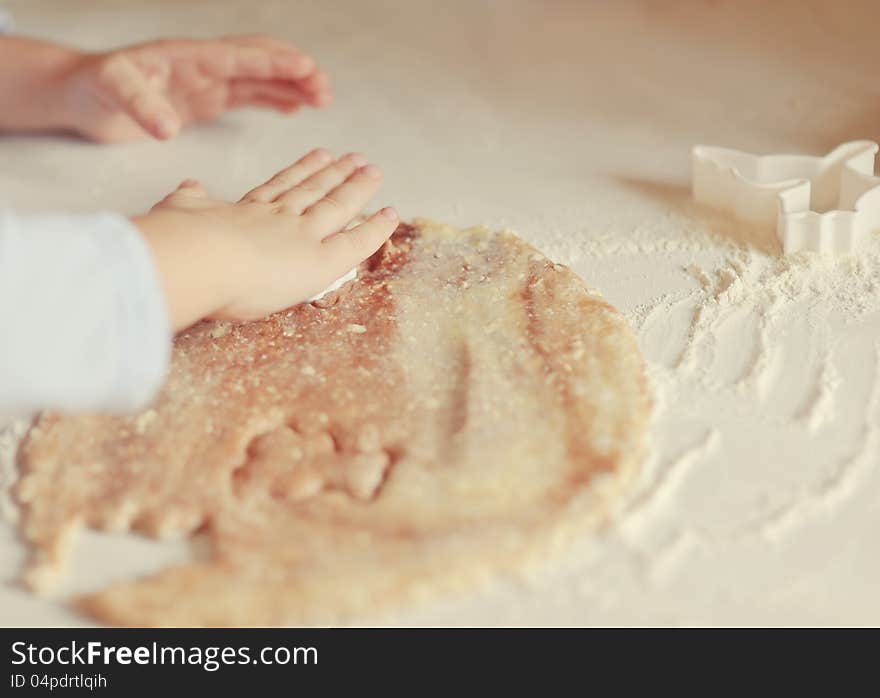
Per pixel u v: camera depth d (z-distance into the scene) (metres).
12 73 0.74
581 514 0.51
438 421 0.55
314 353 0.58
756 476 0.53
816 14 0.83
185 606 0.49
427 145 0.74
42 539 0.52
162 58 0.74
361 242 0.61
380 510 0.52
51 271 0.48
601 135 0.74
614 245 0.65
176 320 0.54
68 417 0.56
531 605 0.49
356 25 0.87
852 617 0.49
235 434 0.55
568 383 0.56
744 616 0.49
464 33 0.85
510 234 0.65
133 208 0.69
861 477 0.53
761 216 0.65
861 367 0.57
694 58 0.80
